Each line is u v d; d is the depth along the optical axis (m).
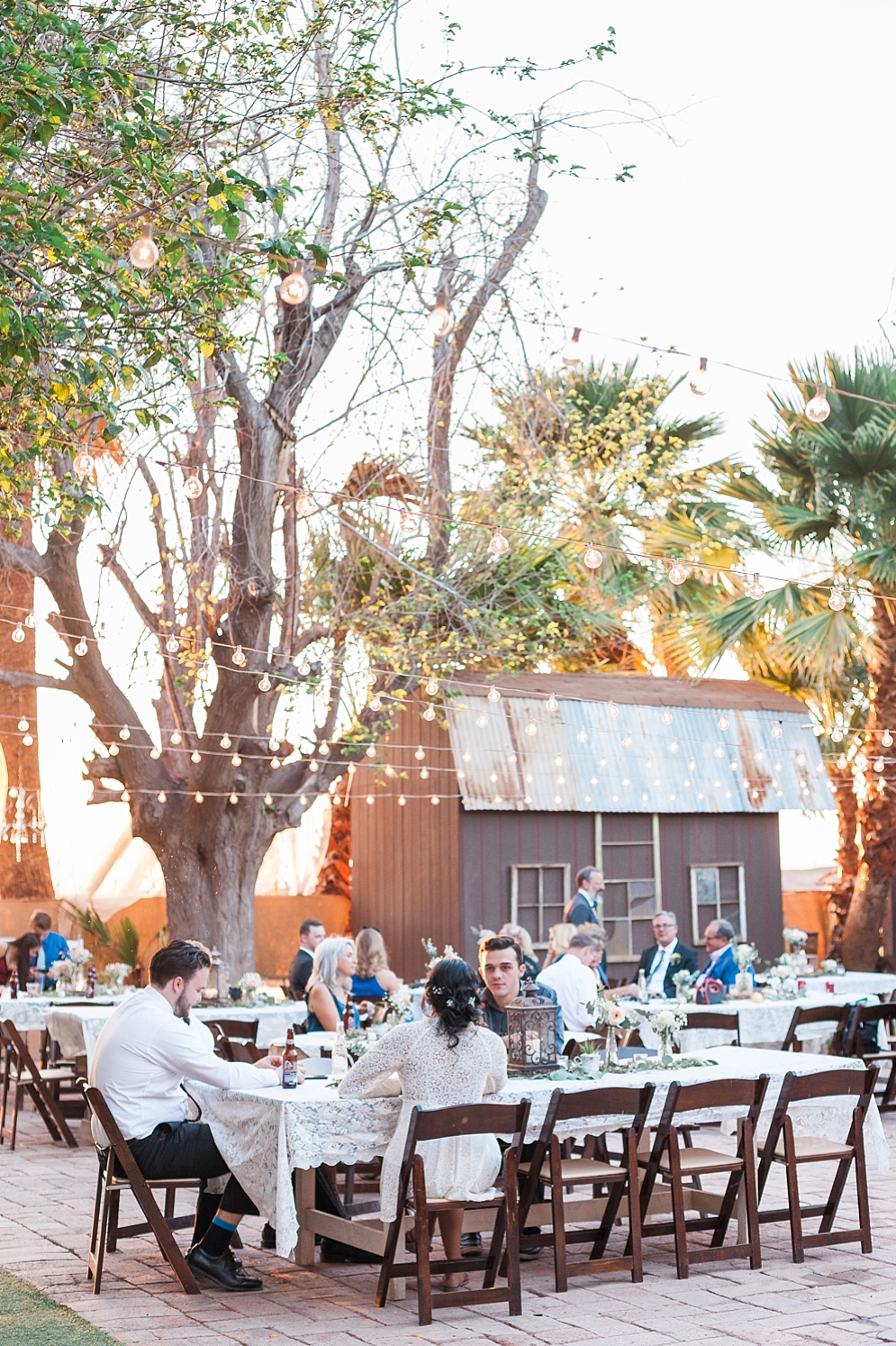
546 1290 5.88
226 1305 5.59
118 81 6.40
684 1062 6.78
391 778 15.70
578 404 17.50
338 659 13.98
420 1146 5.64
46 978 13.19
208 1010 10.41
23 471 8.03
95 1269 5.89
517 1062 6.40
